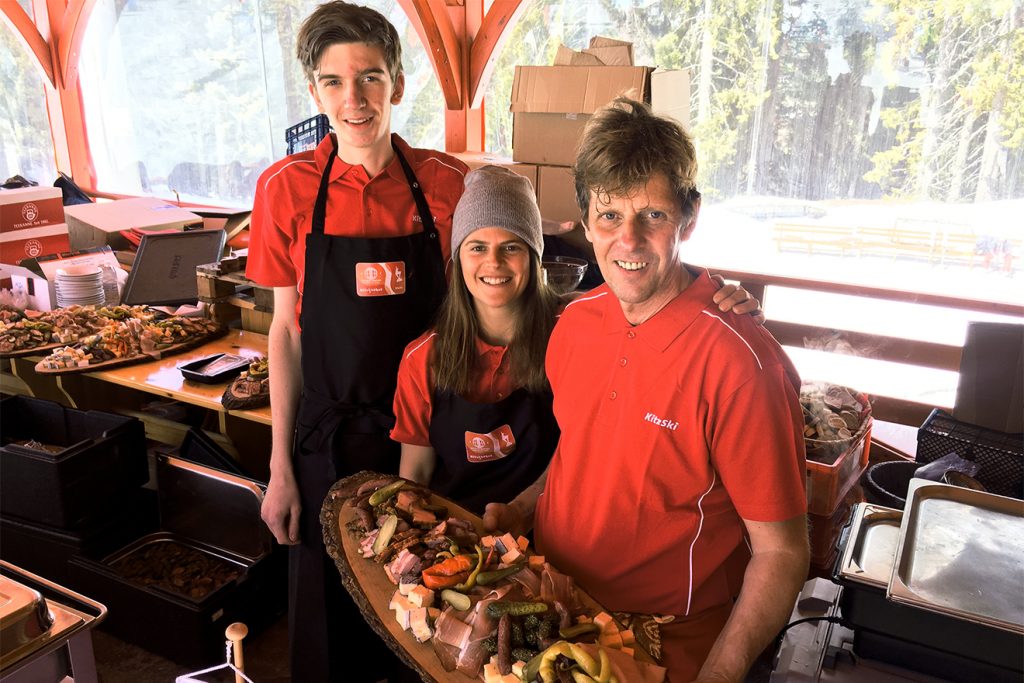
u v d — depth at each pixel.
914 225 4.36
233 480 2.83
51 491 2.81
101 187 7.73
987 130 4.04
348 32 1.90
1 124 8.05
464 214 1.81
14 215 4.55
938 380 4.18
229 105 6.73
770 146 4.63
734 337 1.30
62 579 2.90
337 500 1.75
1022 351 2.33
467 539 1.58
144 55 6.93
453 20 5.22
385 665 2.41
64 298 3.99
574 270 3.01
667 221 1.27
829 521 2.24
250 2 6.27
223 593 2.60
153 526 3.14
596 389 1.47
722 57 4.64
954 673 1.45
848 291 3.63
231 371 3.20
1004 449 2.27
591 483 1.51
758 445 1.29
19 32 6.95
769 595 1.29
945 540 1.54
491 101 5.62
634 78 3.49
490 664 1.25
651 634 1.39
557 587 1.38
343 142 2.07
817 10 4.29
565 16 5.11
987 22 3.89
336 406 2.15
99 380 3.62
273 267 2.19
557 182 3.79
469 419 1.93
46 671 1.52
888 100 4.24
